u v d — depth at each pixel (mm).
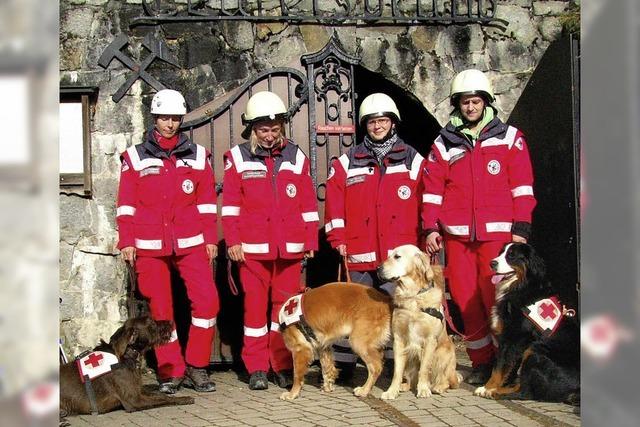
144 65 6840
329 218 6086
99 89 6832
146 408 5316
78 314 6754
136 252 5754
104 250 6777
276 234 5840
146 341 5375
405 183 5926
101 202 6801
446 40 7234
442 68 7223
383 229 5887
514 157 5723
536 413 4941
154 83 6844
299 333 5570
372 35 7152
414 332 5402
